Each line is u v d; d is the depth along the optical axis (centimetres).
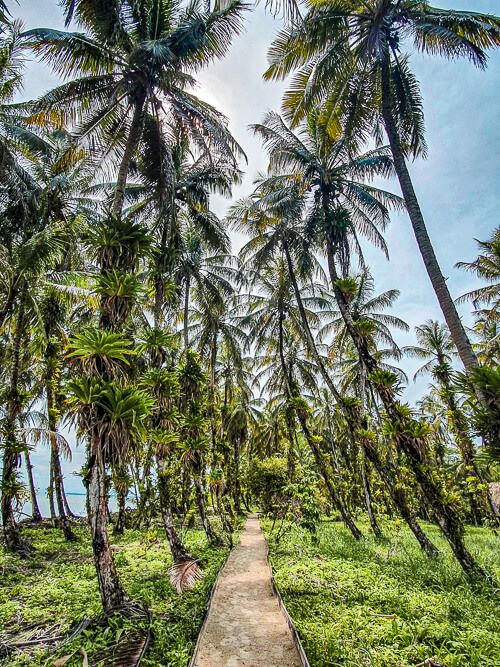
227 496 1588
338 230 1343
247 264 1945
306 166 1405
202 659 460
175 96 984
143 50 826
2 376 1493
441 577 749
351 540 1245
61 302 1422
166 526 920
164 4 952
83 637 477
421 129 1080
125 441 572
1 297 1261
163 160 1046
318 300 2175
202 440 1152
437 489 848
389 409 927
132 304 677
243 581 810
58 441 1271
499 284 1964
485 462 606
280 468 2108
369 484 1595
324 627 516
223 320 2211
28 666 431
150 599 630
